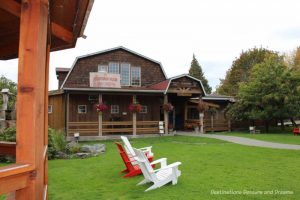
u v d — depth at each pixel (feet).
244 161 30.14
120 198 17.66
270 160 30.66
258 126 84.64
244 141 50.67
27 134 7.32
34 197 7.20
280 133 69.87
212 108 77.41
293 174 23.59
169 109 63.98
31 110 7.41
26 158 7.25
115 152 39.63
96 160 32.94
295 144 45.85
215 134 66.85
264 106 72.33
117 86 61.52
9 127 35.58
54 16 12.23
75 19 12.13
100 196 18.22
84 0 10.09
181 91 65.00
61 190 19.77
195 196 17.70
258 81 72.23
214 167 26.91
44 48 8.05
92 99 64.39
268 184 20.43
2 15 11.76
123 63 71.56
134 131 61.26
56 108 67.31
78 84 66.23
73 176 24.31
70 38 14.12
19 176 6.91
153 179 19.67
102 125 60.70
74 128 61.87
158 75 75.46
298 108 70.79
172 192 18.65
